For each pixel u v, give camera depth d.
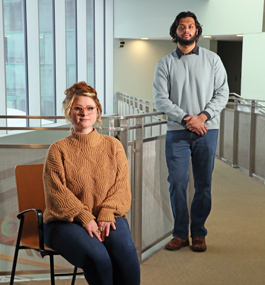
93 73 11.88
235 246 3.31
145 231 3.12
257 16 9.56
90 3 11.42
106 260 1.84
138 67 12.73
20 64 8.39
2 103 7.64
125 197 2.10
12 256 2.78
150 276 2.77
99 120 2.21
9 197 2.69
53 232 1.93
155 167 3.20
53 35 9.41
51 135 9.09
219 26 10.13
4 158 2.64
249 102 6.18
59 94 9.71
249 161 6.00
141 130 2.90
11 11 8.10
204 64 3.01
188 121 2.95
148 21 11.37
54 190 1.96
